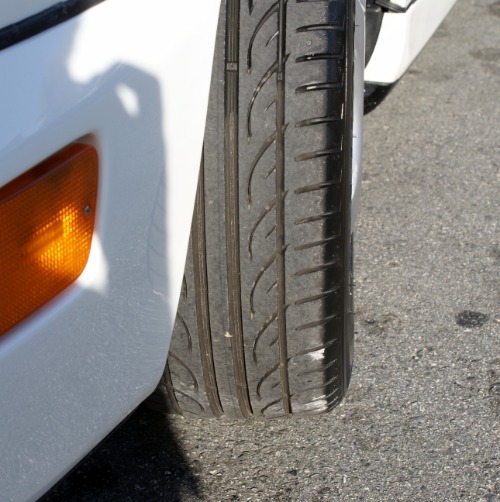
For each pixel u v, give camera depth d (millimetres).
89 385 1437
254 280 1855
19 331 1256
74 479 2096
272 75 1720
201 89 1506
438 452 2180
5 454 1295
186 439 2207
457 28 4641
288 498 2053
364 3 2197
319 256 1839
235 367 1979
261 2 1699
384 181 3377
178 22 1437
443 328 2627
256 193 1779
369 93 3189
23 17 1214
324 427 2248
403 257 2957
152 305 1544
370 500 2047
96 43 1301
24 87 1197
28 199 1219
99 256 1358
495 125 3781
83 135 1269
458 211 3207
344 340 2006
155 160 1424
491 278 2859
